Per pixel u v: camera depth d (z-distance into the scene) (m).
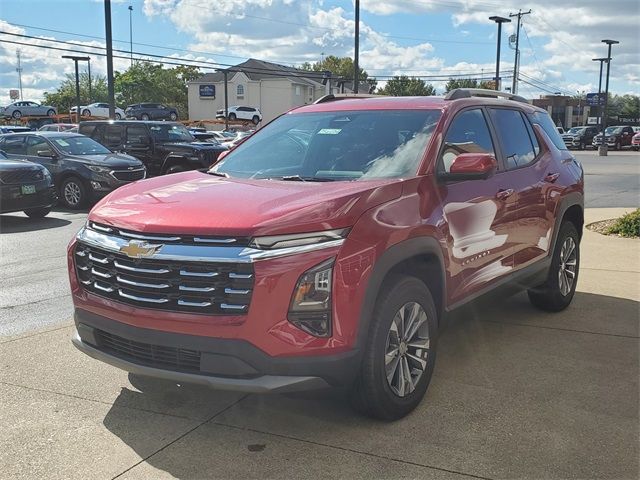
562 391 4.07
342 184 3.71
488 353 4.77
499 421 3.65
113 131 17.52
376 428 3.57
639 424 3.62
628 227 9.95
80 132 17.95
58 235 10.55
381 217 3.46
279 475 3.10
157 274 3.26
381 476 3.09
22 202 11.69
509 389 4.10
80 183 13.92
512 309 5.98
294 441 3.44
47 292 6.74
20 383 4.22
